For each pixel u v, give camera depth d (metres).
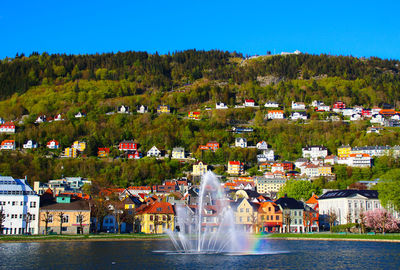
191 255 122.75
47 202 188.50
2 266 101.69
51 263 106.19
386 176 199.75
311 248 139.75
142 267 102.19
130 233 192.50
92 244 148.00
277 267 102.69
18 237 157.25
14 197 178.38
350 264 106.69
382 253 125.56
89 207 189.75
